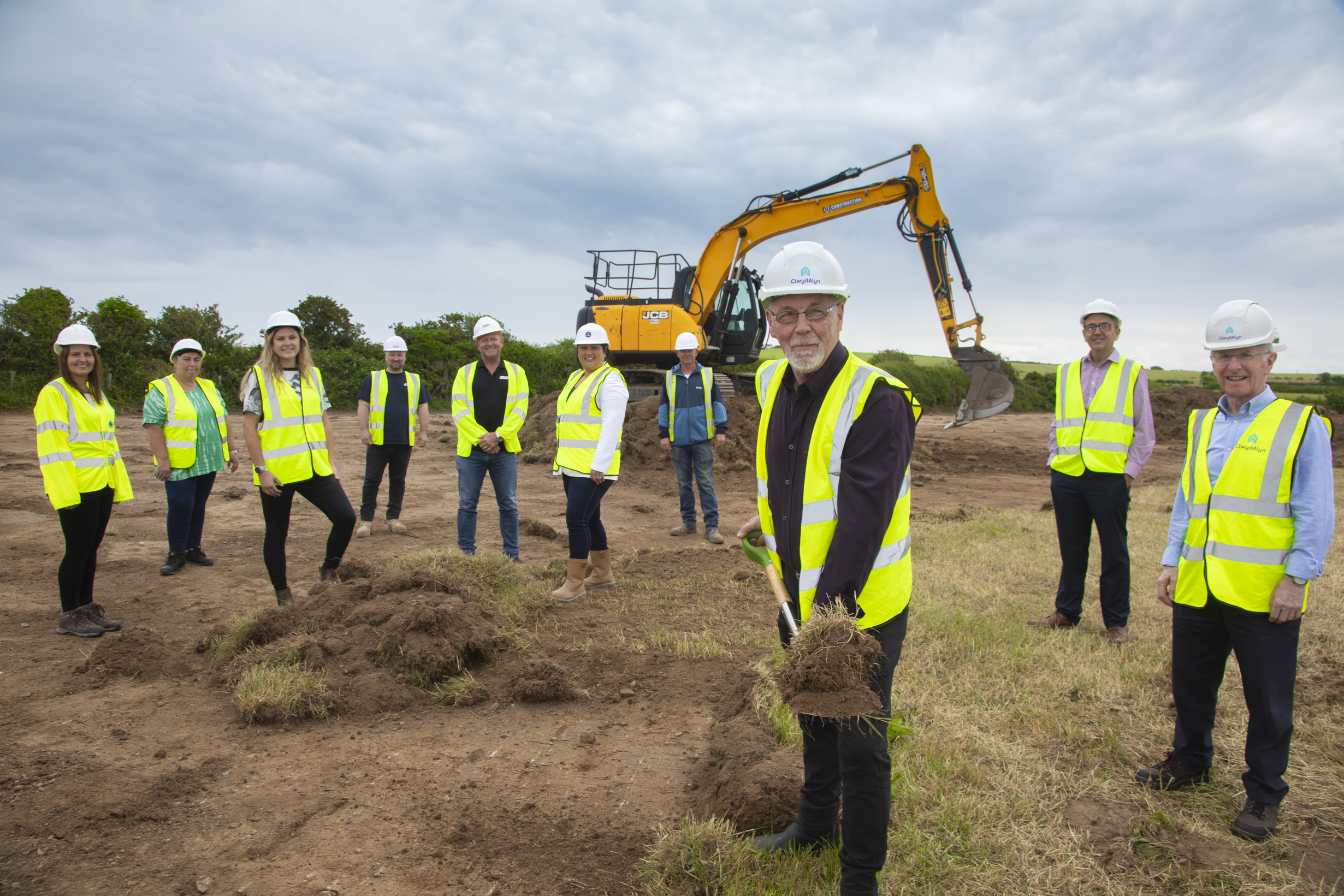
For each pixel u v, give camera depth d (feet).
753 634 15.76
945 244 46.73
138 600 18.02
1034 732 11.72
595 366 18.28
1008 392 45.37
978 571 21.47
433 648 13.19
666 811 9.50
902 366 103.14
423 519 28.94
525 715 12.24
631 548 25.46
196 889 7.82
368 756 10.74
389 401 25.23
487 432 20.43
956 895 8.06
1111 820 9.59
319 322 89.10
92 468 15.40
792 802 9.18
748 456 43.55
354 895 7.80
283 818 9.13
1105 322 15.78
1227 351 9.82
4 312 65.41
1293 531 9.30
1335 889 8.33
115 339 68.69
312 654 13.05
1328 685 13.44
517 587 17.07
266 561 16.51
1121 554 15.81
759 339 51.29
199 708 12.17
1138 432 15.49
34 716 11.68
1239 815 9.54
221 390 70.90
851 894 7.25
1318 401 88.89
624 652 14.76
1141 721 12.21
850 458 7.06
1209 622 9.95
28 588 18.47
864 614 7.32
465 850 8.61
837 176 46.73
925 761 10.59
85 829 8.72
